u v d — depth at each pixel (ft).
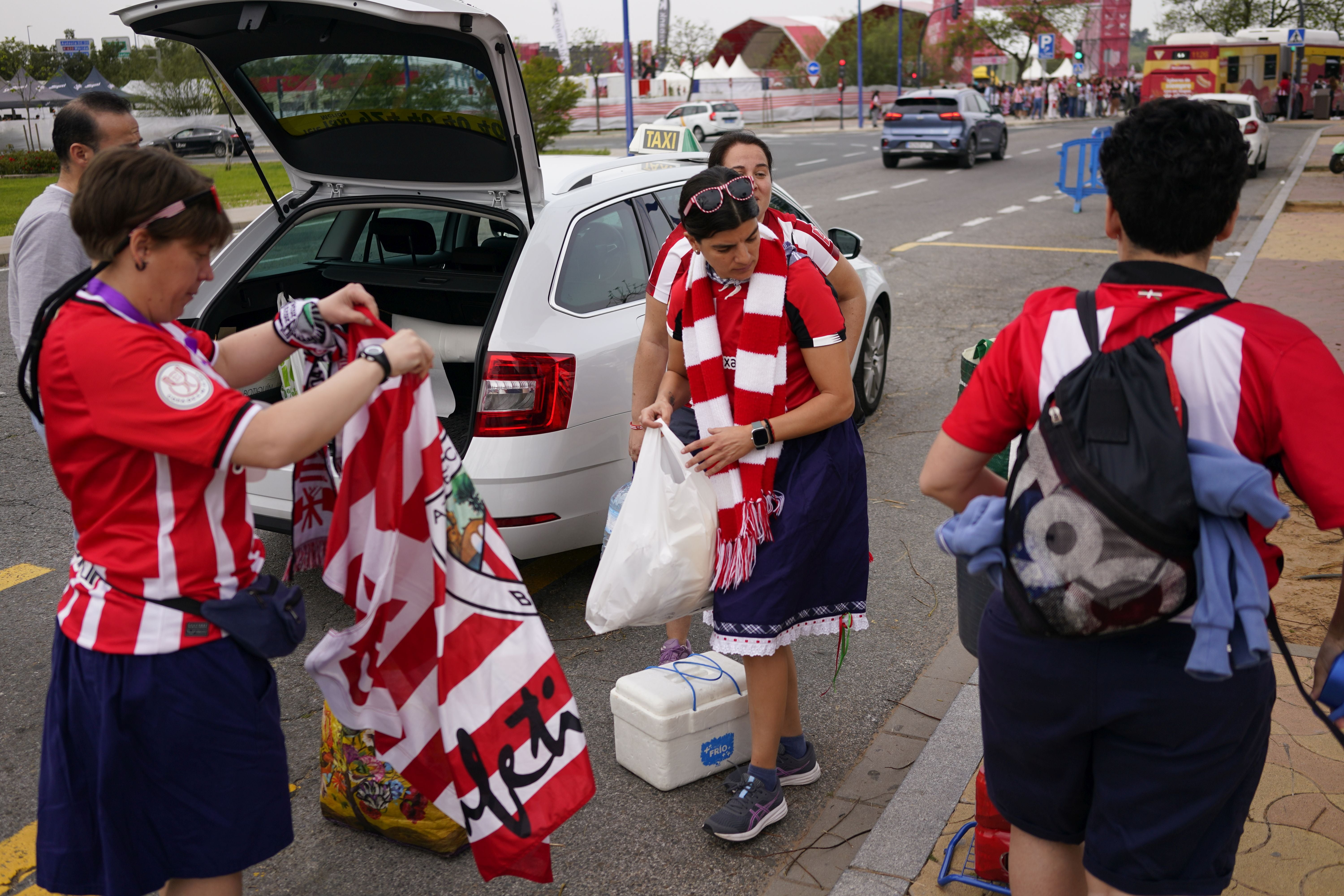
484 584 6.72
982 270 37.06
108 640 5.93
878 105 157.17
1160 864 5.51
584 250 13.11
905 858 8.65
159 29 11.68
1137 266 5.43
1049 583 5.06
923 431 20.01
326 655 6.81
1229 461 4.86
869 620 13.19
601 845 9.09
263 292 15.17
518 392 11.88
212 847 6.21
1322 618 12.28
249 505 6.35
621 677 11.69
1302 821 8.65
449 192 13.43
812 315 8.39
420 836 8.89
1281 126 114.11
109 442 5.77
